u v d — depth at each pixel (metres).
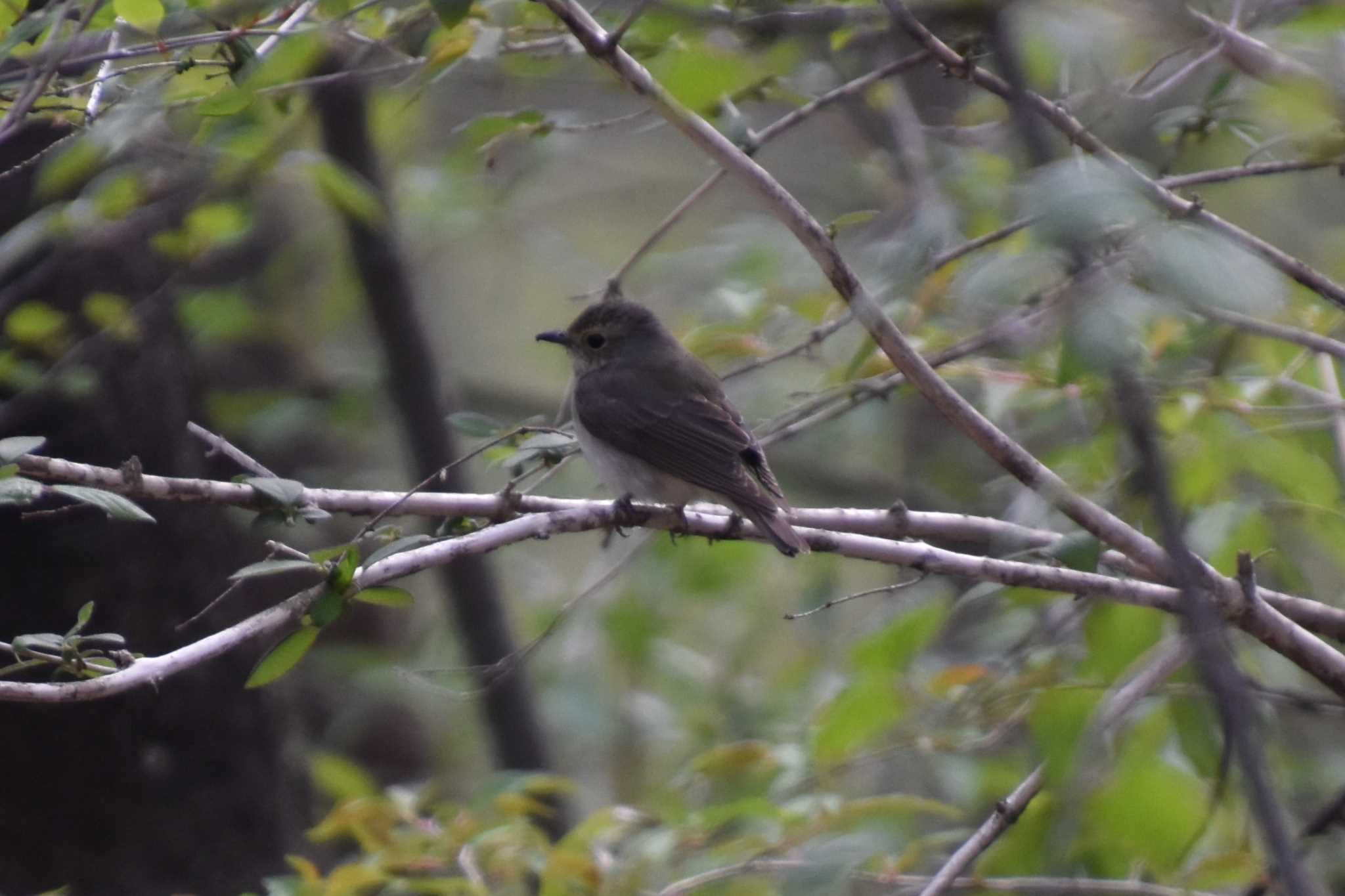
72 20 9.10
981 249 9.41
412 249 15.87
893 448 17.25
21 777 12.56
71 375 11.97
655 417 10.58
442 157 15.20
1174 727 9.16
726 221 18.81
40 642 6.29
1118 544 7.29
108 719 12.63
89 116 8.84
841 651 12.98
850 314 9.80
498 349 20.11
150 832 12.78
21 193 12.37
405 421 14.93
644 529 10.00
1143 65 10.79
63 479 6.83
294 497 7.08
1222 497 9.48
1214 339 10.62
